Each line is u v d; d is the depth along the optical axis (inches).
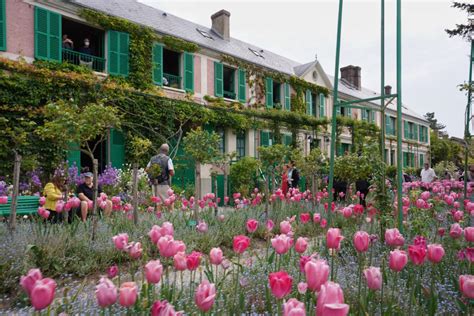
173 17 709.9
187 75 613.9
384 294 104.0
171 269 153.5
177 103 572.4
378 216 188.1
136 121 520.7
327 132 903.7
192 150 268.1
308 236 230.8
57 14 470.3
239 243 93.4
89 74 486.0
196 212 237.0
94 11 501.0
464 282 72.6
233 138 671.1
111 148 496.4
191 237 204.7
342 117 918.4
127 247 90.1
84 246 171.6
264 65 752.3
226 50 700.7
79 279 150.0
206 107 617.3
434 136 1701.5
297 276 116.3
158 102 547.5
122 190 401.4
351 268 135.3
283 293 58.9
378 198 190.1
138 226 214.2
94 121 204.2
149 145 498.9
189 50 617.3
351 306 94.8
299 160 377.7
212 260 91.4
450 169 767.1
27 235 176.4
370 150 255.6
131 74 537.0
